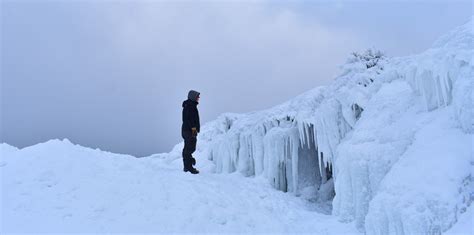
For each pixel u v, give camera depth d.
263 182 9.44
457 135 4.74
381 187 5.03
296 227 6.35
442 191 4.11
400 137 5.74
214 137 12.95
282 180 9.61
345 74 9.06
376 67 8.58
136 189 6.50
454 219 3.86
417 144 5.21
